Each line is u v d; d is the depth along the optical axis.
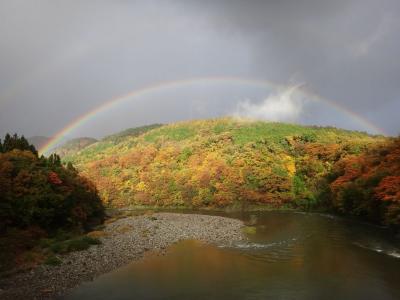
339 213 86.62
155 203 131.62
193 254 44.50
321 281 33.00
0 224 43.12
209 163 129.62
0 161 50.09
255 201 112.06
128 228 61.47
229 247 48.78
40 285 31.62
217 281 33.34
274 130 183.75
